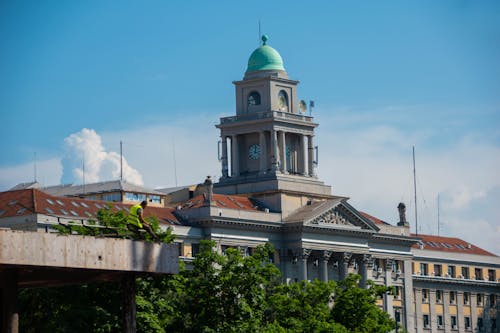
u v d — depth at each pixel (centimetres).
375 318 19062
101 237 10712
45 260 10362
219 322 16400
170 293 15838
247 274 16688
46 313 14475
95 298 14712
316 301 18812
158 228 16025
